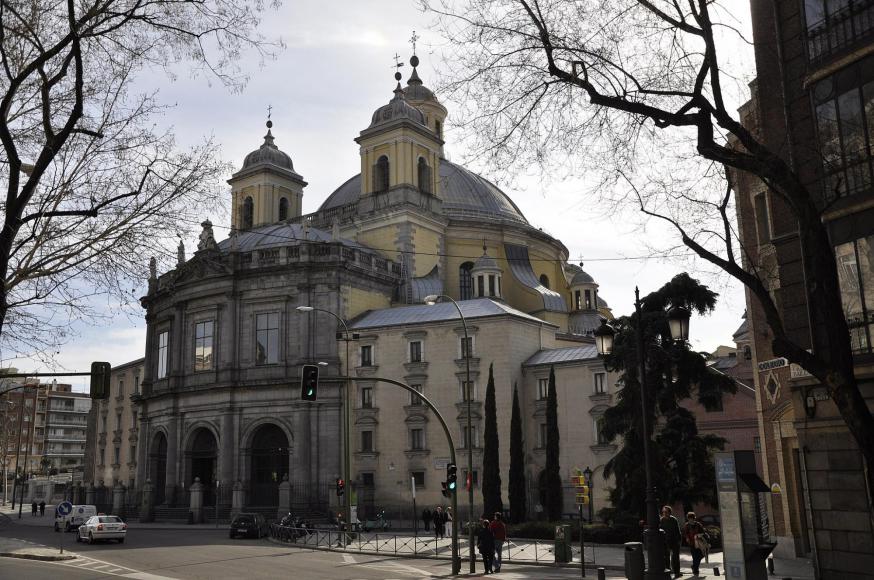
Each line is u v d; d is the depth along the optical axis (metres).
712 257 18.67
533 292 84.00
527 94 19.02
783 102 25.59
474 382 65.19
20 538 54.25
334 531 51.06
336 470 67.00
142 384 81.62
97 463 101.44
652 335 41.34
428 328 67.19
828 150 23.31
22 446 162.00
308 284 70.88
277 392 69.75
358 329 69.25
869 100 22.33
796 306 25.91
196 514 69.12
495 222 87.62
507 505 62.09
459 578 29.91
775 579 26.17
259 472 71.06
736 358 63.78
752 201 36.12
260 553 40.81
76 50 16.83
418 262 80.69
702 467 40.12
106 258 19.25
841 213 23.05
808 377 24.19
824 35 23.73
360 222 82.88
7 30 17.78
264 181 92.31
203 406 72.81
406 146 82.62
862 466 22.53
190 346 75.50
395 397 67.12
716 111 17.31
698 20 17.50
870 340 22.33
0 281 16.70
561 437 63.00
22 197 16.95
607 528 43.44
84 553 40.88
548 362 64.75
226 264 73.44
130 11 17.84
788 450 34.06
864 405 15.71
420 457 65.19
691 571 30.59
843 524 22.94
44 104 17.38
